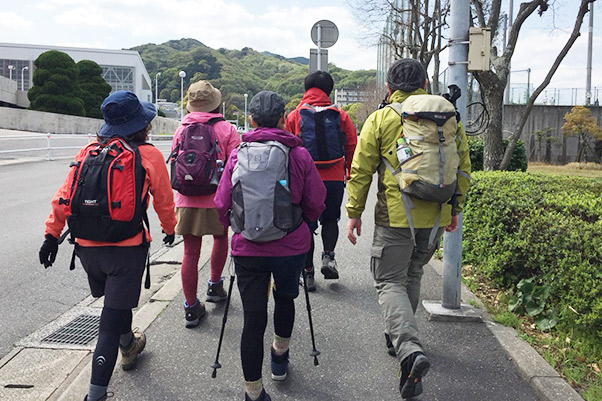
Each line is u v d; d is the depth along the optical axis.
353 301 4.68
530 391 3.22
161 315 4.35
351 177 3.27
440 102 3.08
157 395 3.16
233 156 2.91
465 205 5.73
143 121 3.04
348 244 6.88
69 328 4.38
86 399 2.84
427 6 13.91
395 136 3.17
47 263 3.01
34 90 42.41
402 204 3.15
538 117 24.61
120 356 3.63
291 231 2.86
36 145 25.34
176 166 3.87
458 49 4.04
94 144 2.96
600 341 3.58
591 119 23.59
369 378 3.37
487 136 8.08
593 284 3.49
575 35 7.44
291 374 3.41
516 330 3.99
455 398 3.14
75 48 89.56
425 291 4.90
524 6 7.69
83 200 2.81
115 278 2.90
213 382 3.31
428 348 3.73
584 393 3.10
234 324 4.19
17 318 4.57
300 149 2.92
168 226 3.13
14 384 3.41
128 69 93.19
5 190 11.38
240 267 2.92
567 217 4.16
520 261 4.49
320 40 9.70
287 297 3.03
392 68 3.40
